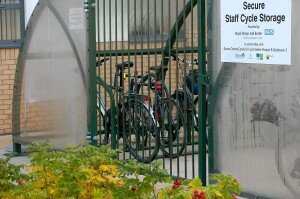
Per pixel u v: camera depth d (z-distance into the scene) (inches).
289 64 287.1
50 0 426.9
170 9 366.9
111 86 401.1
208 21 319.9
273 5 290.7
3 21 545.3
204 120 330.6
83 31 407.2
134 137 394.0
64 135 424.5
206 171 335.6
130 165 219.0
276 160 295.9
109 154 230.2
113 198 206.4
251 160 306.0
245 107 306.5
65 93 422.0
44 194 206.5
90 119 406.0
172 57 374.0
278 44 290.5
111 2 398.6
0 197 216.4
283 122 291.6
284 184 293.6
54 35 426.3
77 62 412.2
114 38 397.4
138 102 390.0
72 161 216.4
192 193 183.6
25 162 428.8
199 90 329.7
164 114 374.6
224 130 316.8
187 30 377.7
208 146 325.1
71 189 207.3
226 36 311.4
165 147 385.1
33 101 443.2
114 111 401.4
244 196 309.4
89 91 406.0
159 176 225.0
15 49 536.7
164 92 374.9
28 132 447.5
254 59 300.2
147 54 378.0
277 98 293.0
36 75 440.5
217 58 317.1
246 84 305.1
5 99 535.8
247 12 301.1
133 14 388.8
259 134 301.9
